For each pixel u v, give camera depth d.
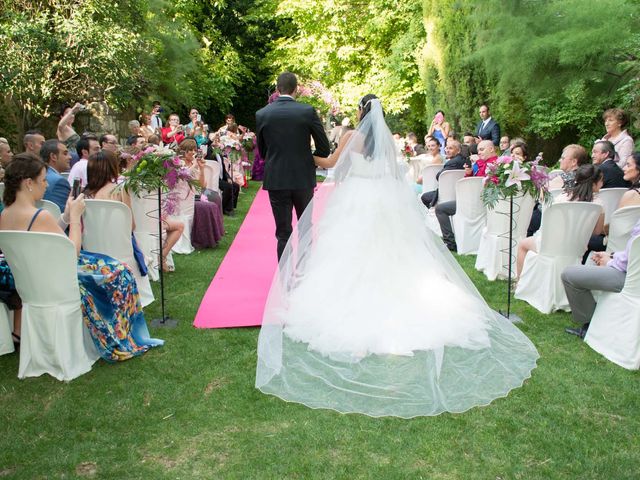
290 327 3.56
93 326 3.29
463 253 6.01
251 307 4.24
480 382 3.03
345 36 15.70
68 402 2.88
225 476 2.27
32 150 5.16
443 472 2.30
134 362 3.33
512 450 2.45
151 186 3.85
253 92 21.02
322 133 4.32
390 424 2.65
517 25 8.41
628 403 2.84
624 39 7.54
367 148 3.81
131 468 2.33
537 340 3.67
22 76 8.70
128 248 4.11
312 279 3.70
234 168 10.74
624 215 3.87
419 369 3.14
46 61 8.86
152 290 4.71
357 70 15.88
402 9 14.54
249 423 2.67
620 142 5.58
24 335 3.15
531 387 3.00
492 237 5.02
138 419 2.71
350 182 3.85
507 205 4.88
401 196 3.80
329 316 3.48
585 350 3.51
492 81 10.05
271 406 2.82
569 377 3.12
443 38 11.41
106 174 4.05
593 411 2.77
